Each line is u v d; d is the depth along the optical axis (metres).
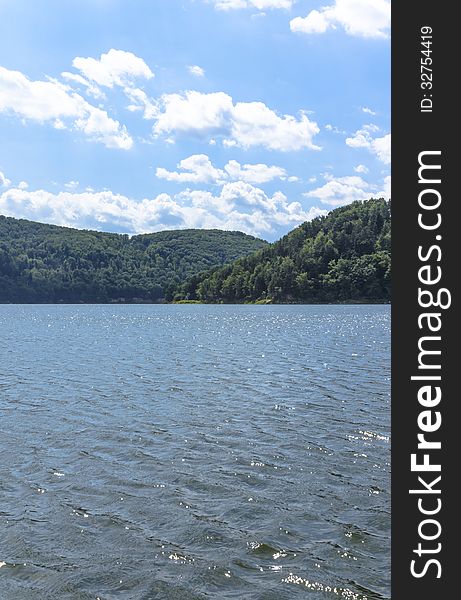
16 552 12.16
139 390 30.34
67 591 10.71
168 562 11.75
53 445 19.83
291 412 24.72
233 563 11.69
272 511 14.19
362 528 13.21
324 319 111.25
